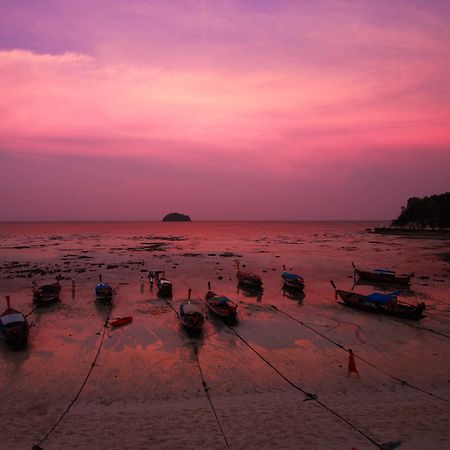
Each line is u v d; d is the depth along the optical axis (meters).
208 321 29.62
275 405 17.02
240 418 15.81
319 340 25.52
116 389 18.62
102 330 27.19
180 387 18.88
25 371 20.55
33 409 16.66
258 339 25.66
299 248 92.56
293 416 16.02
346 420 15.69
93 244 104.38
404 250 86.38
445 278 49.53
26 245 99.69
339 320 29.95
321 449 13.66
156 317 30.53
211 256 73.38
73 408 16.77
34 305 34.06
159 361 21.97
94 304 34.53
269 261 66.06
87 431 14.78
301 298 37.66
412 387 18.98
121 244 105.00
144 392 18.33
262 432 14.73
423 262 65.19
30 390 18.45
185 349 23.80
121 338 25.58
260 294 39.50
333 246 98.50
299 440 14.20
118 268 55.88
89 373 20.38
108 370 20.77
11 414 16.19
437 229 152.75
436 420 15.74
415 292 40.88
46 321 29.28
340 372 20.67
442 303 35.69
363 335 26.50
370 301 32.69
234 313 29.61
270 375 20.28
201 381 19.55
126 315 31.05
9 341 23.44
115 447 13.68
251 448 13.69
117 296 37.75
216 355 22.91
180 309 29.14
